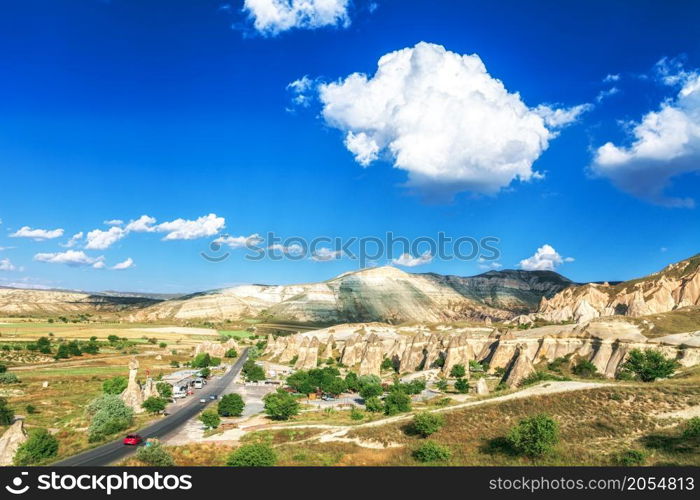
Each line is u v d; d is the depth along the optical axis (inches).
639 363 4033.0
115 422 3329.2
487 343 6929.1
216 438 2992.1
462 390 4594.0
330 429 2851.9
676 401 2432.3
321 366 7185.0
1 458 2625.5
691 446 2052.2
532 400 2637.8
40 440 2613.2
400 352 7308.1
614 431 2281.0
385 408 3405.5
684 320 5374.0
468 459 2117.4
